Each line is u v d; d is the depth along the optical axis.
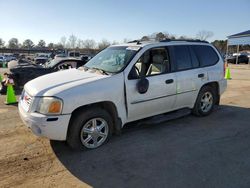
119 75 4.46
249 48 64.81
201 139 4.86
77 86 4.04
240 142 4.74
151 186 3.29
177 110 5.80
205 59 6.05
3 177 3.49
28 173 3.61
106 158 4.05
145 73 4.82
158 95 4.99
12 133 5.10
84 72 4.80
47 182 3.39
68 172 3.65
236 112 6.78
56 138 3.96
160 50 5.16
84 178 3.49
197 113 6.13
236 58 36.06
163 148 4.44
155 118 5.34
